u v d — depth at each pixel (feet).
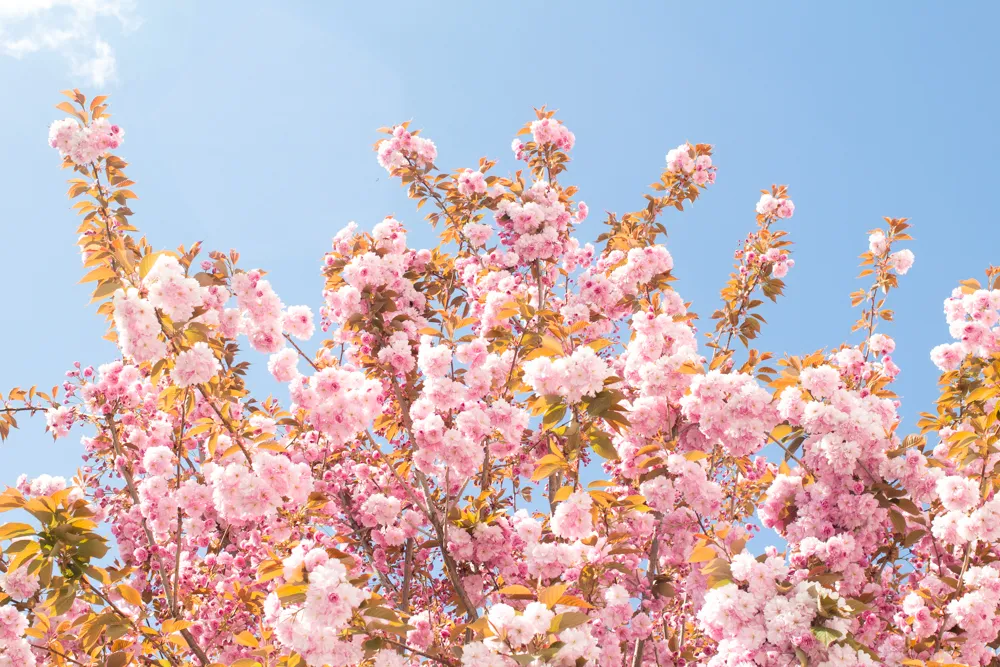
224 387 18.58
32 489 21.04
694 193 26.11
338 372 17.31
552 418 13.20
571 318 21.70
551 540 17.90
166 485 19.07
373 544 19.94
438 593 19.92
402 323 19.61
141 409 21.35
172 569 20.57
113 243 15.39
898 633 15.38
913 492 15.11
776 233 26.89
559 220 24.29
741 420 14.75
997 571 14.37
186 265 17.90
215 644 19.22
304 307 19.15
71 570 13.66
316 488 19.62
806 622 11.10
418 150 24.76
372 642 11.62
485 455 19.76
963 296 19.89
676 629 19.67
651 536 16.25
